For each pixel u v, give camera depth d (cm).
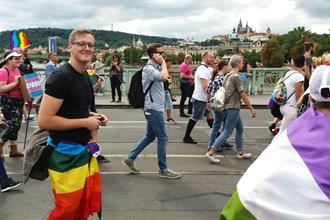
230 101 666
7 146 793
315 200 176
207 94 793
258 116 1223
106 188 550
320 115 190
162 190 543
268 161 190
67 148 320
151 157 720
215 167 660
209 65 796
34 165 325
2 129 584
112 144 824
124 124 1067
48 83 312
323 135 183
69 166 319
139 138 885
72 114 320
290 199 179
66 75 313
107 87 1736
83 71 327
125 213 462
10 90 655
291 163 183
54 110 312
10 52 653
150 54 566
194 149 786
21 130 971
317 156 180
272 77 1703
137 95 566
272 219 181
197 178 598
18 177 596
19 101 668
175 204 493
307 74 715
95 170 338
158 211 469
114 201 501
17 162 678
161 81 558
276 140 197
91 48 320
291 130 193
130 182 577
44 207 481
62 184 318
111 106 1398
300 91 618
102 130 979
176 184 569
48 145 322
